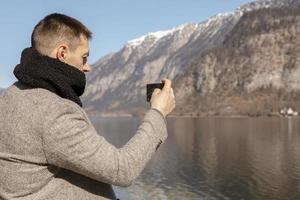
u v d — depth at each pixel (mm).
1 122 3127
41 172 3062
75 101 3258
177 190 81750
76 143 3012
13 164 3059
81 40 3408
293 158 117812
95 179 3111
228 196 76375
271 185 84250
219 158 122125
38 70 3156
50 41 3312
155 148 3289
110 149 3109
